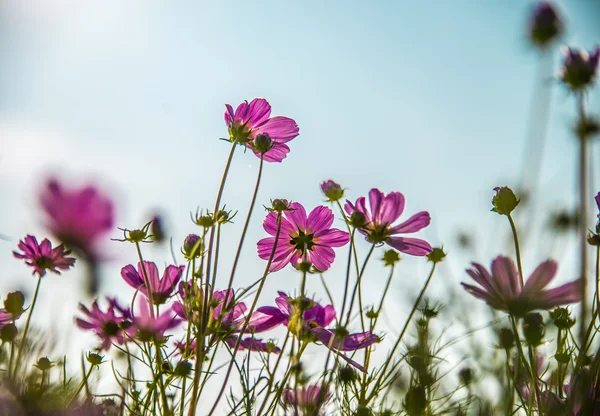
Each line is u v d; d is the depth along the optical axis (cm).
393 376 87
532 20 83
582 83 79
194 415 81
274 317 91
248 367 84
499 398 80
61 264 87
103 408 80
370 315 93
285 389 85
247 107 97
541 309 74
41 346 84
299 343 84
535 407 78
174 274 89
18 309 84
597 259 76
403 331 86
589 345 76
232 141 96
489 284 75
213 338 85
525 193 80
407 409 81
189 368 82
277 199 90
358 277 88
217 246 87
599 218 77
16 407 75
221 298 90
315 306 92
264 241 99
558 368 79
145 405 82
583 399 72
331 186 98
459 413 82
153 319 85
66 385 82
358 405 84
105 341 89
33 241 86
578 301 74
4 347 84
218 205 87
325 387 82
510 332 78
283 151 98
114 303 89
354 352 88
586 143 71
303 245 95
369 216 97
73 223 45
